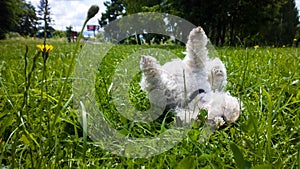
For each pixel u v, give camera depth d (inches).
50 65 93.4
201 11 565.6
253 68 90.0
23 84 57.0
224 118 46.7
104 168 32.3
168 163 33.1
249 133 37.0
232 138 39.7
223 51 153.4
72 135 40.7
